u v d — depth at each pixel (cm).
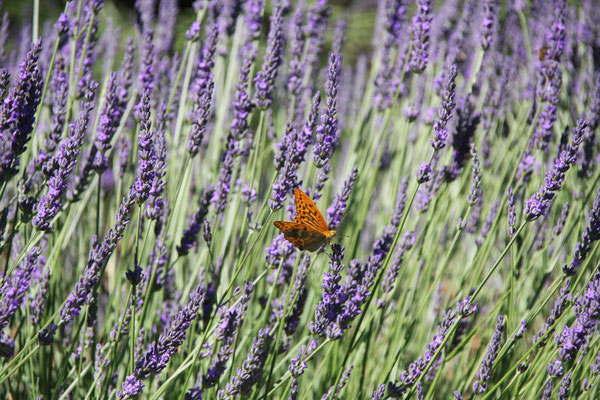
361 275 154
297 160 152
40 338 149
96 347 158
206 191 158
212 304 157
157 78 170
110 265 168
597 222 150
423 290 166
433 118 169
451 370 170
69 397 158
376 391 152
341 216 155
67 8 155
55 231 160
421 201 161
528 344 166
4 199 163
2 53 166
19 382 158
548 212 167
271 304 158
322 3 169
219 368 152
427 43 161
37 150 164
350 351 154
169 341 149
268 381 152
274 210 152
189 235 158
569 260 160
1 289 149
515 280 163
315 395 163
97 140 156
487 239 159
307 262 155
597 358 153
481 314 169
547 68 162
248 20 168
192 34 165
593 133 165
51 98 164
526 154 164
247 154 166
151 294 158
